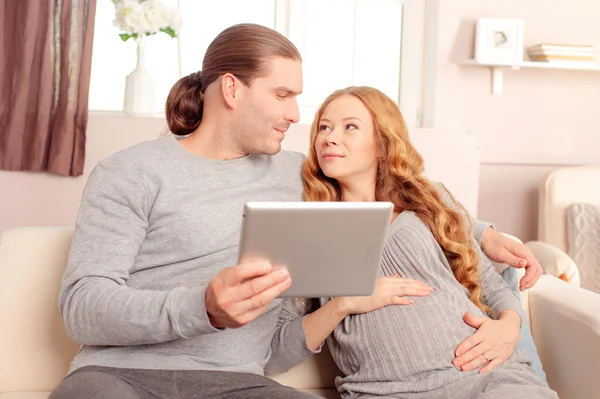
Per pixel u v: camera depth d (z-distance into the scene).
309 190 1.72
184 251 1.49
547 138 3.60
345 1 3.52
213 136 1.59
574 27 3.55
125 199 1.45
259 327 1.55
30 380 1.62
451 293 1.65
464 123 3.49
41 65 2.82
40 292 1.64
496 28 3.34
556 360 1.80
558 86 3.59
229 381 1.41
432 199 1.75
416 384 1.54
